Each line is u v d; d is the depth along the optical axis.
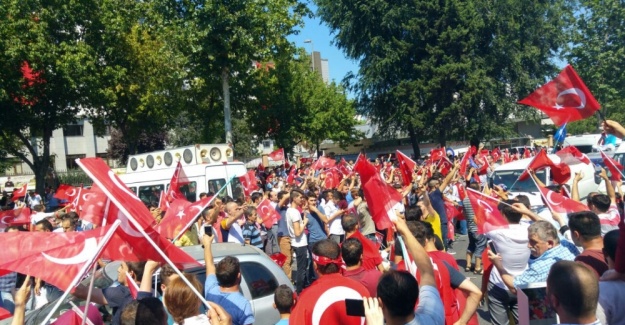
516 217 5.55
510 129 39.66
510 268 5.48
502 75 38.78
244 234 10.46
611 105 28.30
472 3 36.44
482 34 37.88
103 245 3.40
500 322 5.73
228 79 23.38
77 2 24.61
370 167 4.99
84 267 3.34
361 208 10.69
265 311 6.02
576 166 15.75
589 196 6.45
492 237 5.54
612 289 3.44
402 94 36.62
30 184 40.44
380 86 39.00
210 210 8.70
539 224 4.85
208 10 20.14
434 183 11.20
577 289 2.78
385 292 2.84
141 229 3.78
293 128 31.06
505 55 37.88
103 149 53.59
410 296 2.83
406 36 38.03
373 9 37.72
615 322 3.38
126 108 27.95
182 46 21.41
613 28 23.75
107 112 28.27
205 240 5.09
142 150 47.09
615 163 9.69
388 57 37.12
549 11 38.03
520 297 4.11
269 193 13.07
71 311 4.41
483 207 5.68
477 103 36.06
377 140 47.28
